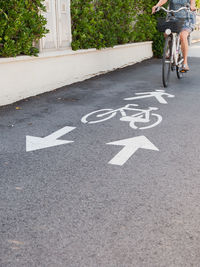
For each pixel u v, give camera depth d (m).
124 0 9.67
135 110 5.72
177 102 6.25
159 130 4.71
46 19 6.87
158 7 7.09
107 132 4.64
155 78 8.71
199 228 2.53
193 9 7.32
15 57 5.94
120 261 2.18
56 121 5.13
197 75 9.02
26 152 3.97
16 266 2.14
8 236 2.44
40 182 3.25
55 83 7.29
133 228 2.53
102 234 2.46
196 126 4.89
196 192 3.06
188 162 3.68
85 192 3.06
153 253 2.26
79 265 2.15
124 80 8.43
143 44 11.84
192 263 2.17
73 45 7.63
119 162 3.68
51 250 2.29
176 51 7.60
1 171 3.49
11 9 5.72
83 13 7.77
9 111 5.63
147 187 3.14
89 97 6.64
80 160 3.74
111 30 9.14
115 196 2.98
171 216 2.68
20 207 2.82
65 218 2.66
